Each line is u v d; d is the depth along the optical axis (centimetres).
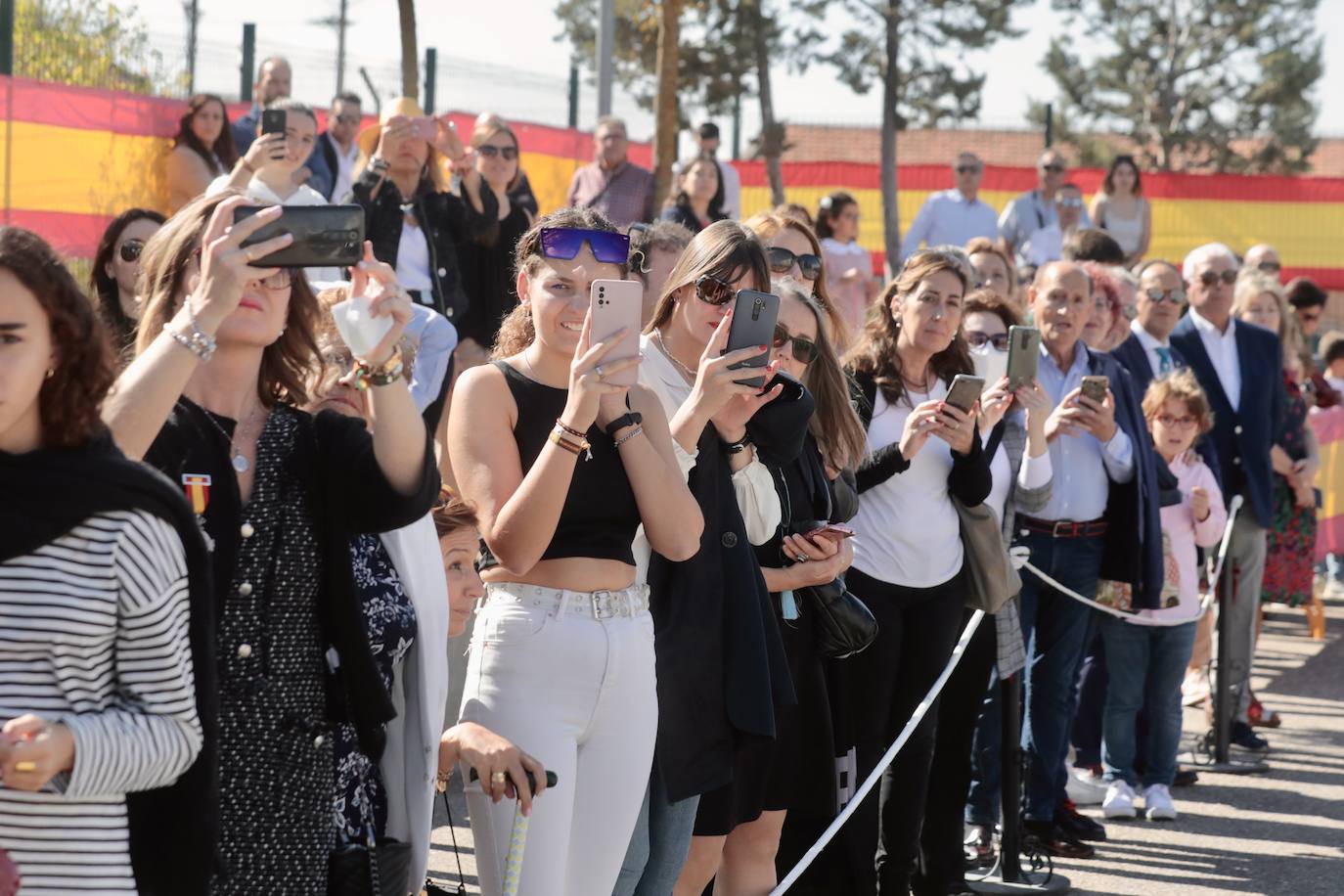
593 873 350
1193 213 1669
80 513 226
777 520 423
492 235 809
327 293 346
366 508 281
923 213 1377
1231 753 788
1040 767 613
